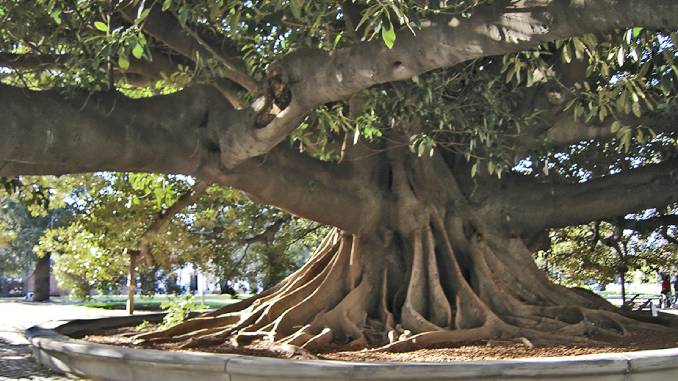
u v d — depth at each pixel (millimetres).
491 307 10633
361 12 6934
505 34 5785
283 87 7324
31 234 41906
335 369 6871
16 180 10102
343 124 9227
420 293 10398
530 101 10547
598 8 5219
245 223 20828
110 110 7195
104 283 21469
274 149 9172
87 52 7668
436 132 9422
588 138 10844
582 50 7441
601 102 8133
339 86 6914
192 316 12203
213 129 8078
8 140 6320
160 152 7629
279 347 8992
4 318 20375
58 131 6609
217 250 20719
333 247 11469
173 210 13859
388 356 8648
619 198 11672
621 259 18531
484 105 8922
